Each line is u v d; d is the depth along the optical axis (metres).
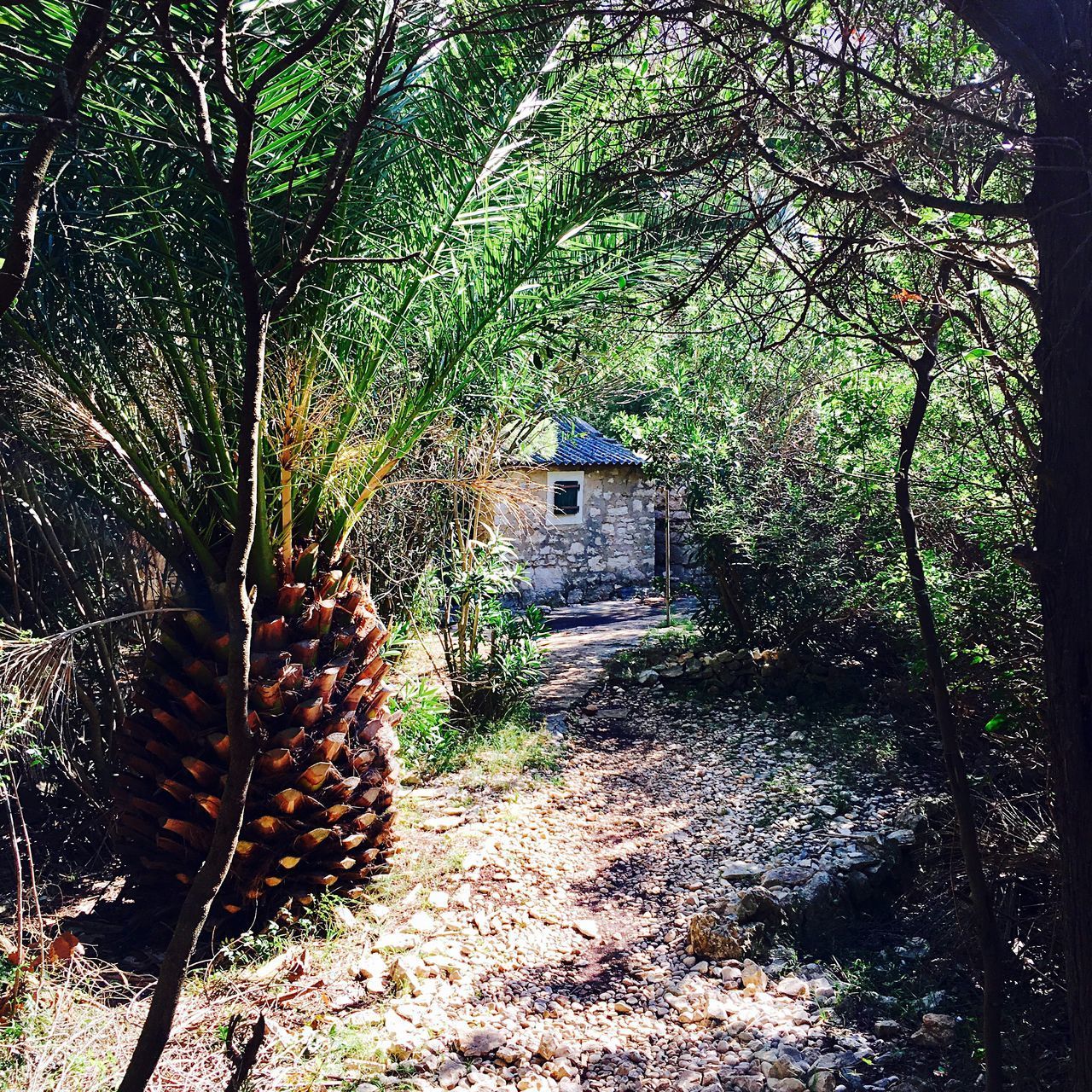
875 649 8.80
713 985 4.59
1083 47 2.01
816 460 8.38
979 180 2.75
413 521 7.32
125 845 4.89
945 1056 3.85
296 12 3.00
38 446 4.55
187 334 4.14
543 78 4.09
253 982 4.20
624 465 17.47
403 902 5.11
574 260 4.47
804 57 2.65
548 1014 4.27
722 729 8.61
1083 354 2.04
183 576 4.82
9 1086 3.12
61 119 1.77
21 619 5.62
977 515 4.06
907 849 5.94
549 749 7.83
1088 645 2.06
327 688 4.90
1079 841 2.09
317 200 3.58
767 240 2.71
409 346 4.94
